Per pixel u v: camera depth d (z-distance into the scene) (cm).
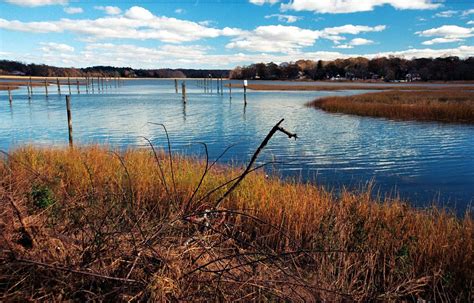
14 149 1187
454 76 18562
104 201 467
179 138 2233
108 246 304
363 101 4356
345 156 1698
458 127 2666
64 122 2938
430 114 3219
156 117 3403
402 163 1564
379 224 587
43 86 11625
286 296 306
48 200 456
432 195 1125
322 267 393
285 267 361
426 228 617
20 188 523
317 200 712
